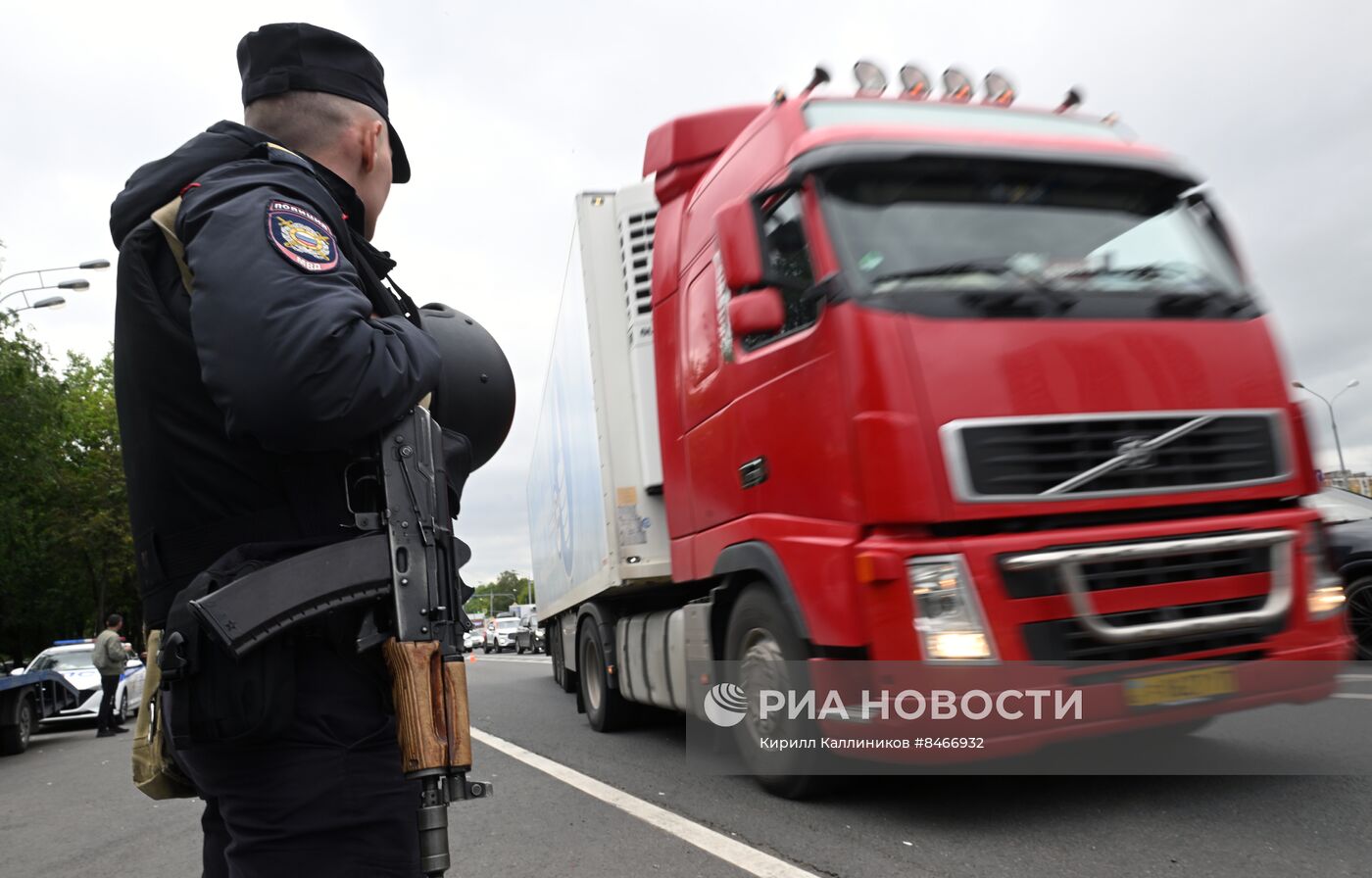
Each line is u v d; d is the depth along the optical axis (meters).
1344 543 8.62
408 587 1.59
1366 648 8.45
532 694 13.63
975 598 3.93
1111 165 4.88
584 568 8.54
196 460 1.58
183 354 1.57
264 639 1.48
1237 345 4.57
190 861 5.43
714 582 5.89
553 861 4.48
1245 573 4.27
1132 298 4.49
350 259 1.65
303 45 1.81
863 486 4.17
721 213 4.95
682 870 4.15
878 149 4.62
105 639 17.38
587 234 7.30
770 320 4.71
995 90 5.59
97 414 47.84
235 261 1.44
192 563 1.58
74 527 39.97
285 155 1.66
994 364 4.19
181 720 1.51
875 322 4.21
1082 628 3.99
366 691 1.59
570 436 8.97
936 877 3.73
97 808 7.80
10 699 14.47
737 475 5.28
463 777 1.58
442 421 1.82
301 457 1.60
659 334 6.53
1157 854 3.78
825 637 4.38
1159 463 4.28
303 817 1.53
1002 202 4.68
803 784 4.99
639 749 7.58
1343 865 3.48
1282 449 4.51
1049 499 4.10
